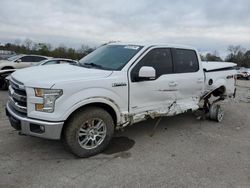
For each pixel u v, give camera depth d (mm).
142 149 4312
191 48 5434
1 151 4004
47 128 3393
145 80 4359
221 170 3645
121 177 3346
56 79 3502
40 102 3385
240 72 34031
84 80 3645
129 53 4473
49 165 3604
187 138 4973
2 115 6074
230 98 6832
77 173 3410
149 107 4543
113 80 3934
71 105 3482
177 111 5082
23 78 3645
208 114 6340
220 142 4828
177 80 4941
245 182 3342
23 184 3092
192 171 3580
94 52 5145
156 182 3252
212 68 6043
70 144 3686
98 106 3971
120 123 4176
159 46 4734
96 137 3953
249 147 4617
